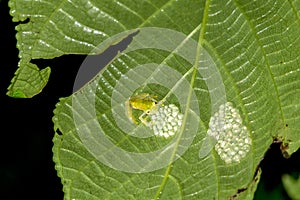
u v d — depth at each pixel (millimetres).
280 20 914
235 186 944
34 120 1044
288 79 927
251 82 920
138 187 931
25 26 883
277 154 1020
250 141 934
